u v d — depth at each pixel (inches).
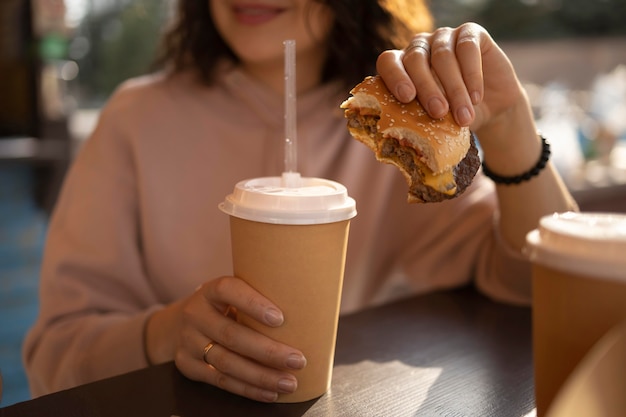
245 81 35.9
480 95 20.6
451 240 34.1
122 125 35.0
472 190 35.0
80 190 34.0
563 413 12.7
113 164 34.4
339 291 20.2
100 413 19.4
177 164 35.0
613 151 71.1
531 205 27.8
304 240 18.9
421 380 21.8
